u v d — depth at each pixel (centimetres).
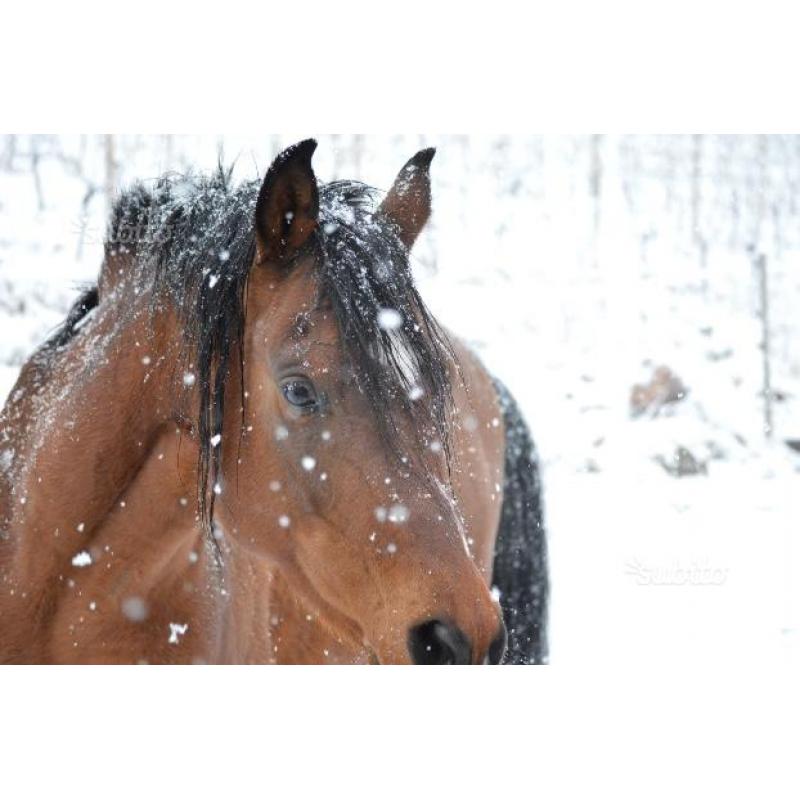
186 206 223
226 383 207
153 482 225
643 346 1060
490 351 1014
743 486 856
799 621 502
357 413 190
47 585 232
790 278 1234
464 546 191
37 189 884
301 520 201
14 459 251
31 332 772
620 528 707
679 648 454
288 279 200
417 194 233
